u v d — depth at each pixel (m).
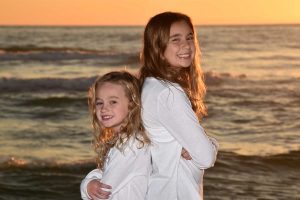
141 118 3.21
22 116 15.44
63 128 13.74
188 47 3.29
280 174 9.70
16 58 30.42
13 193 8.37
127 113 3.20
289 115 16.55
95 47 42.16
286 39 56.59
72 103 17.55
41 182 8.88
